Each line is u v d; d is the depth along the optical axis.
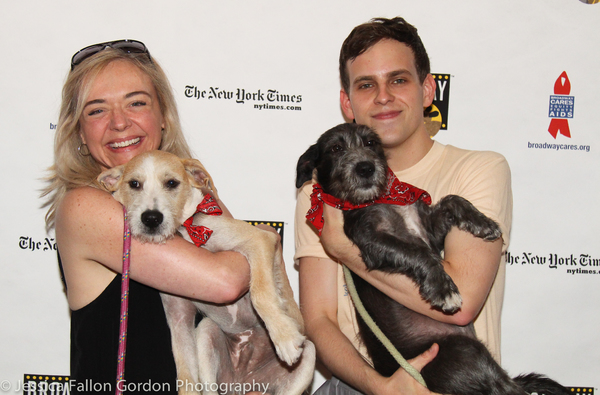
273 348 2.57
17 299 3.54
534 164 3.61
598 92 3.59
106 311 2.06
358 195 2.51
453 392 2.24
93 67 2.37
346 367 2.44
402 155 2.75
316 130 3.69
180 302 2.33
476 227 2.27
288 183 3.70
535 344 3.59
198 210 2.35
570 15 3.58
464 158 2.59
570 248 3.60
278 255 2.48
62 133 2.42
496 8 3.59
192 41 3.60
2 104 3.49
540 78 3.60
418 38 2.72
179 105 3.62
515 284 3.59
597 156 3.60
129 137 2.40
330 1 3.62
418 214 2.65
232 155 3.67
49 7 3.48
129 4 3.54
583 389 3.58
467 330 2.46
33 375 3.55
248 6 3.60
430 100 2.89
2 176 3.50
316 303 2.73
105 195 2.07
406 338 2.50
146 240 1.98
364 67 2.63
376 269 2.41
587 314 3.59
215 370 2.45
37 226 3.53
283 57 3.64
